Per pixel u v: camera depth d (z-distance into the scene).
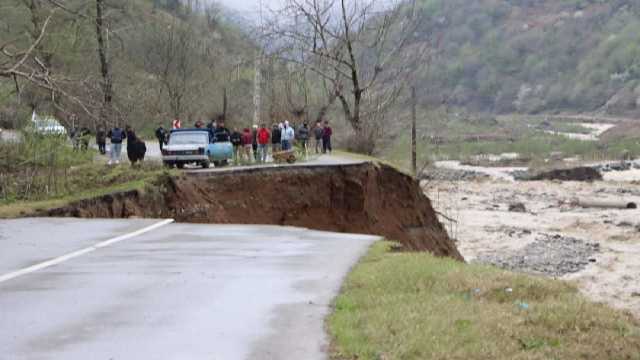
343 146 54.69
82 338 10.03
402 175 39.44
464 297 12.23
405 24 64.38
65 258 16.47
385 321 10.35
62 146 33.12
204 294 12.66
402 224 38.12
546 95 198.88
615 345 9.66
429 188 71.50
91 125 46.03
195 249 17.91
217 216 31.19
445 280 13.34
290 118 60.47
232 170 33.16
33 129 32.44
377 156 55.72
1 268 15.21
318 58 59.16
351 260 16.06
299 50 59.03
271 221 33.28
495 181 93.25
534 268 38.81
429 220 40.00
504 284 13.05
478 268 14.83
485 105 197.88
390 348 9.16
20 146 31.19
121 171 31.38
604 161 128.25
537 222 57.12
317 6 60.84
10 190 27.48
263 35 59.69
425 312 10.85
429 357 8.84
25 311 11.54
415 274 13.68
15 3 38.56
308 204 34.66
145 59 65.62
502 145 142.88
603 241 47.81
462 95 191.62
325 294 12.55
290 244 18.86
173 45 67.25
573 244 46.31
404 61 62.00
